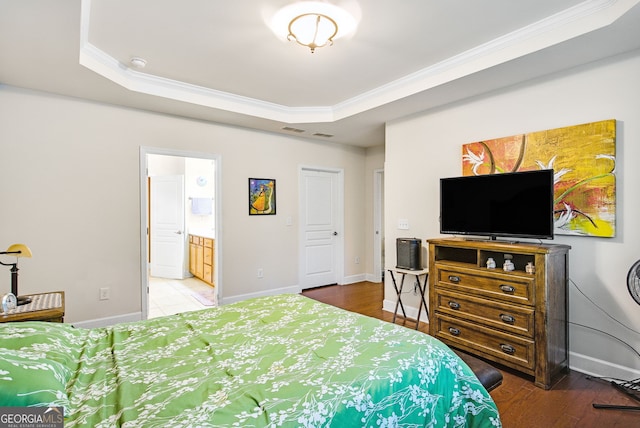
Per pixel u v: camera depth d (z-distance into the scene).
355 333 1.62
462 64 2.68
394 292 3.95
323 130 4.48
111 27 2.26
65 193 3.12
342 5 2.02
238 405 1.01
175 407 1.00
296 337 1.58
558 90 2.56
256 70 2.97
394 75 3.08
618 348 2.30
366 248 5.79
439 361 1.40
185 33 2.35
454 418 1.36
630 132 2.23
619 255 2.28
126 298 3.45
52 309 1.95
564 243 2.54
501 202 2.61
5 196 2.86
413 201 3.68
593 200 2.35
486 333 2.53
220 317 1.90
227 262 4.19
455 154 3.27
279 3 2.01
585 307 2.44
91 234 3.25
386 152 4.00
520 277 2.32
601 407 2.01
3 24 1.92
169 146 3.72
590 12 1.99
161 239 6.11
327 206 5.33
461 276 2.71
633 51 2.21
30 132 2.95
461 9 2.06
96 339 1.61
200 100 3.40
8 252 1.99
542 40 2.20
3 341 1.24
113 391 1.13
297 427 0.95
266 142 4.53
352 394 1.10
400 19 2.17
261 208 4.48
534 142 2.66
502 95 2.90
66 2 1.74
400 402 1.19
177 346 1.50
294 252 4.87
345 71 2.99
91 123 3.25
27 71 2.57
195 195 6.20
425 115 3.54
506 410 2.00
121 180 3.41
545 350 2.21
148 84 3.09
